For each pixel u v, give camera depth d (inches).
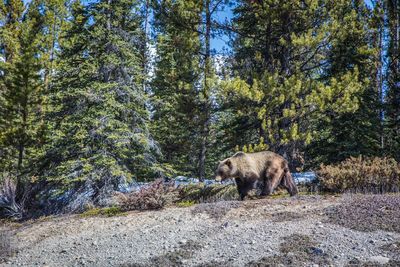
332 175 438.6
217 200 458.0
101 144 505.0
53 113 554.9
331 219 315.6
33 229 410.9
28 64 613.6
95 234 361.1
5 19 909.8
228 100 525.7
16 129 586.2
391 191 418.9
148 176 593.0
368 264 236.1
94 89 519.2
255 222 332.2
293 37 503.2
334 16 530.6
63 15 950.4
